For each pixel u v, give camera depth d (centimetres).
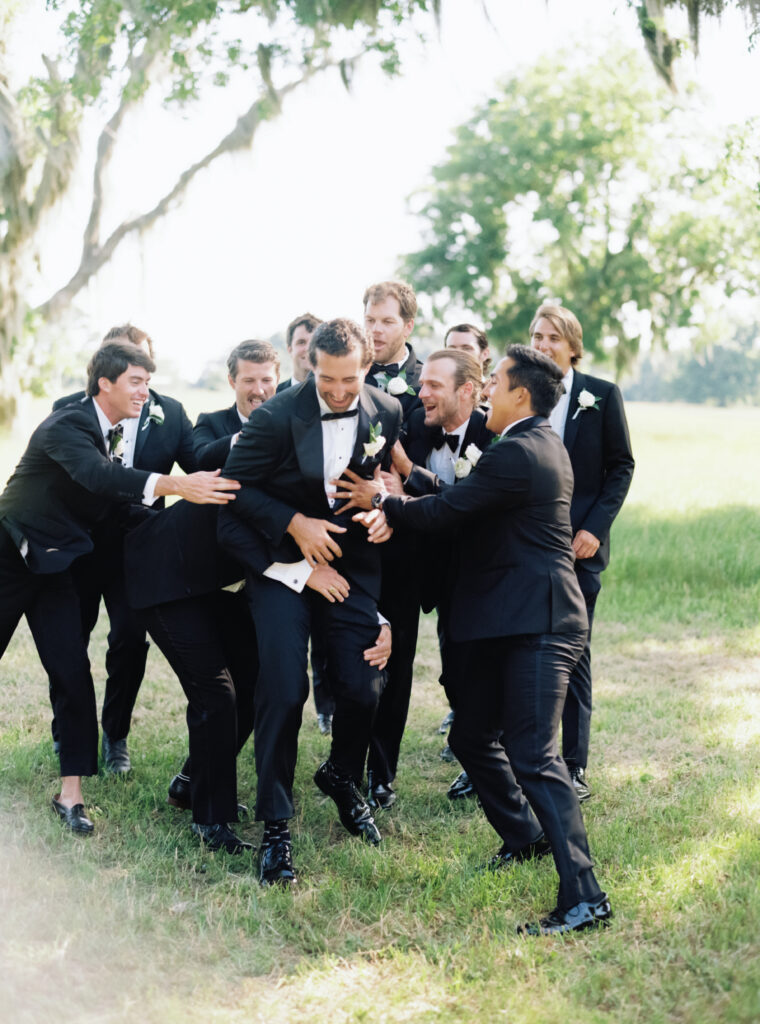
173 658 362
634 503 1238
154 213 910
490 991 275
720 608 746
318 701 484
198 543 359
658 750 461
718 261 2764
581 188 2873
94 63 751
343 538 361
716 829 362
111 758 426
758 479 1554
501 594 330
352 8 554
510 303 2972
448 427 394
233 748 365
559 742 471
